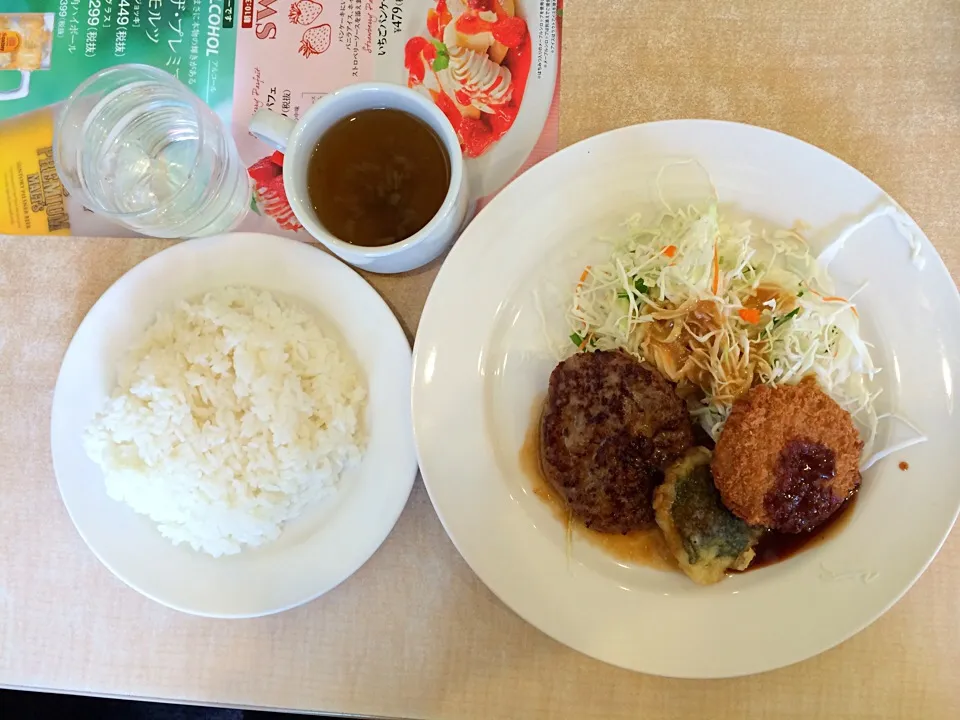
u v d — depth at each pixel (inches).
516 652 14.1
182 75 15.5
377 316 14.3
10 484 15.1
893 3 14.8
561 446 13.3
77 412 14.6
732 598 13.2
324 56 15.4
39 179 15.5
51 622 14.7
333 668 14.3
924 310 13.4
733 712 13.7
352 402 14.3
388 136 13.6
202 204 14.8
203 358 14.2
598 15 15.1
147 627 14.6
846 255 13.7
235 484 13.9
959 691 13.4
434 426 13.6
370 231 13.7
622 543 13.7
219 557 14.2
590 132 15.0
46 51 15.8
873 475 13.4
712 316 14.1
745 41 14.9
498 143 15.0
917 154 14.5
